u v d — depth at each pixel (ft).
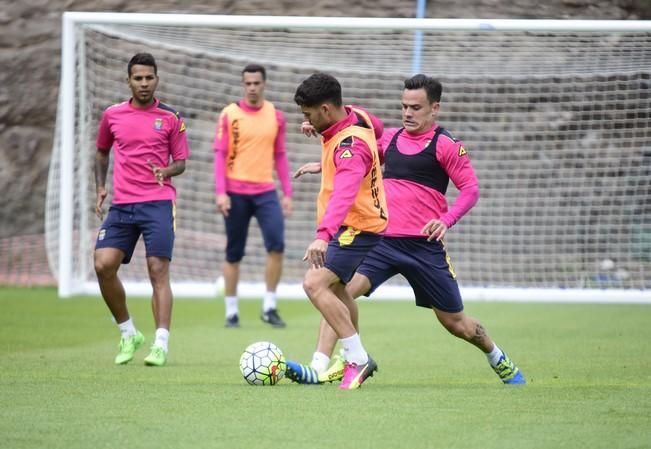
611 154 165.58
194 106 181.57
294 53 153.99
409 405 58.70
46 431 50.03
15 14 191.31
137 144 83.05
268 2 192.13
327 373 69.46
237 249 116.16
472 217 171.83
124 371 76.48
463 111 173.78
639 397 62.64
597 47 139.13
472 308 141.28
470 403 59.72
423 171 71.31
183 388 65.72
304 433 49.73
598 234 161.17
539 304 147.95
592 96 166.71
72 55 140.15
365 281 71.15
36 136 189.57
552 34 136.46
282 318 128.26
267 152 116.16
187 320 123.13
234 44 152.46
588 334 108.17
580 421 53.62
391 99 179.63
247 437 48.65
